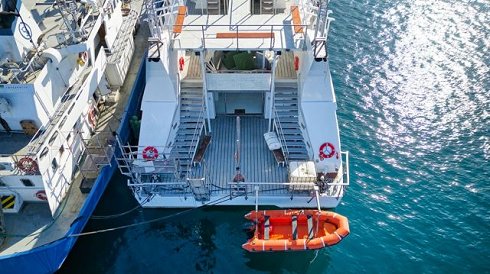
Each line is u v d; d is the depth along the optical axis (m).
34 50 21.89
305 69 22.94
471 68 32.44
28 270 19.86
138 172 22.72
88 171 23.00
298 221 21.67
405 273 21.33
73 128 22.97
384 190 24.95
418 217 23.64
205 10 25.67
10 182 20.25
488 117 28.91
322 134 22.64
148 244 22.52
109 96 27.25
